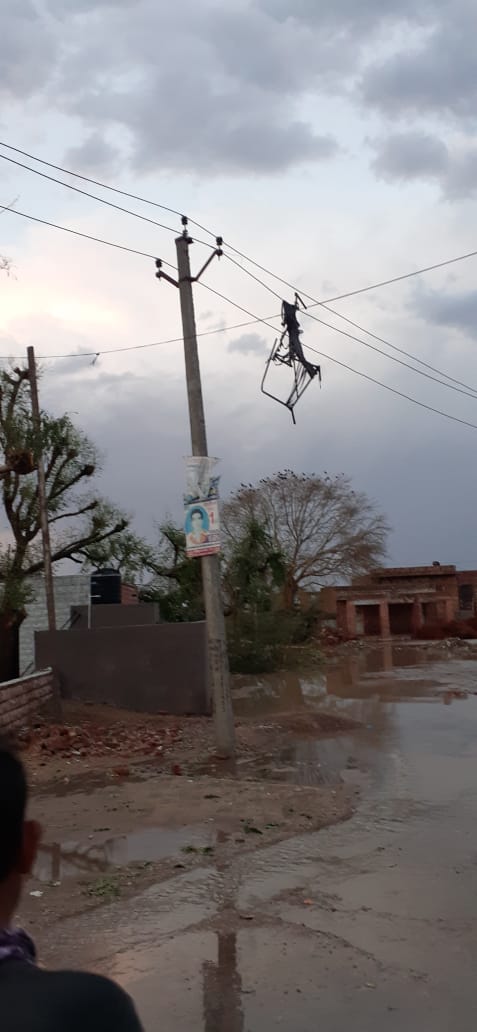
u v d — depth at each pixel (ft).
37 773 38.22
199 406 44.80
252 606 95.71
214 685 43.06
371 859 24.84
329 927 19.71
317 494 172.65
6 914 5.51
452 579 194.18
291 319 50.85
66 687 63.05
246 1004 16.08
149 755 43.27
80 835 28.02
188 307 45.47
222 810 30.86
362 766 39.78
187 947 18.79
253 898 21.79
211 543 43.34
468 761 40.27
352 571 175.32
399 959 17.87
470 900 21.13
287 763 40.91
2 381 72.43
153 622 78.48
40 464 73.61
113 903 21.59
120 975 17.42
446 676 85.71
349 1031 15.02
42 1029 4.79
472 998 16.12
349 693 72.38
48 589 73.15
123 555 95.20
